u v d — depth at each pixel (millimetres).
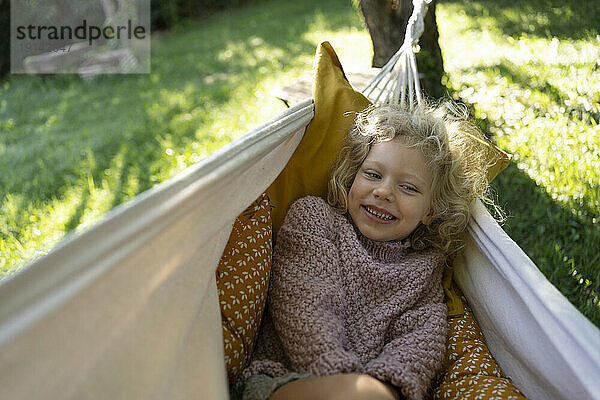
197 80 5836
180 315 1040
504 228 2498
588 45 4688
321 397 1169
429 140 1583
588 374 991
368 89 2020
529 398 1368
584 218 2502
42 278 787
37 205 3238
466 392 1371
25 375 727
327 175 1723
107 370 847
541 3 6539
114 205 3113
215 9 9492
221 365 1164
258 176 1420
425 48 3643
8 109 5535
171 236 1018
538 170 2832
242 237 1490
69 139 4441
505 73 4254
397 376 1289
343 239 1586
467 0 7555
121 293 888
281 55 6375
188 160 3568
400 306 1520
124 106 5219
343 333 1437
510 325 1386
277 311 1471
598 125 2990
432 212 1635
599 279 2184
